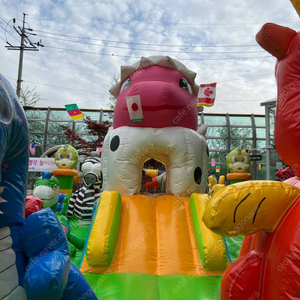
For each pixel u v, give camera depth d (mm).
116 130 5266
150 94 4922
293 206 1852
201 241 3920
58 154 8977
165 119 5027
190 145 5090
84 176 6918
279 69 2127
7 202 1579
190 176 5031
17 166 1666
